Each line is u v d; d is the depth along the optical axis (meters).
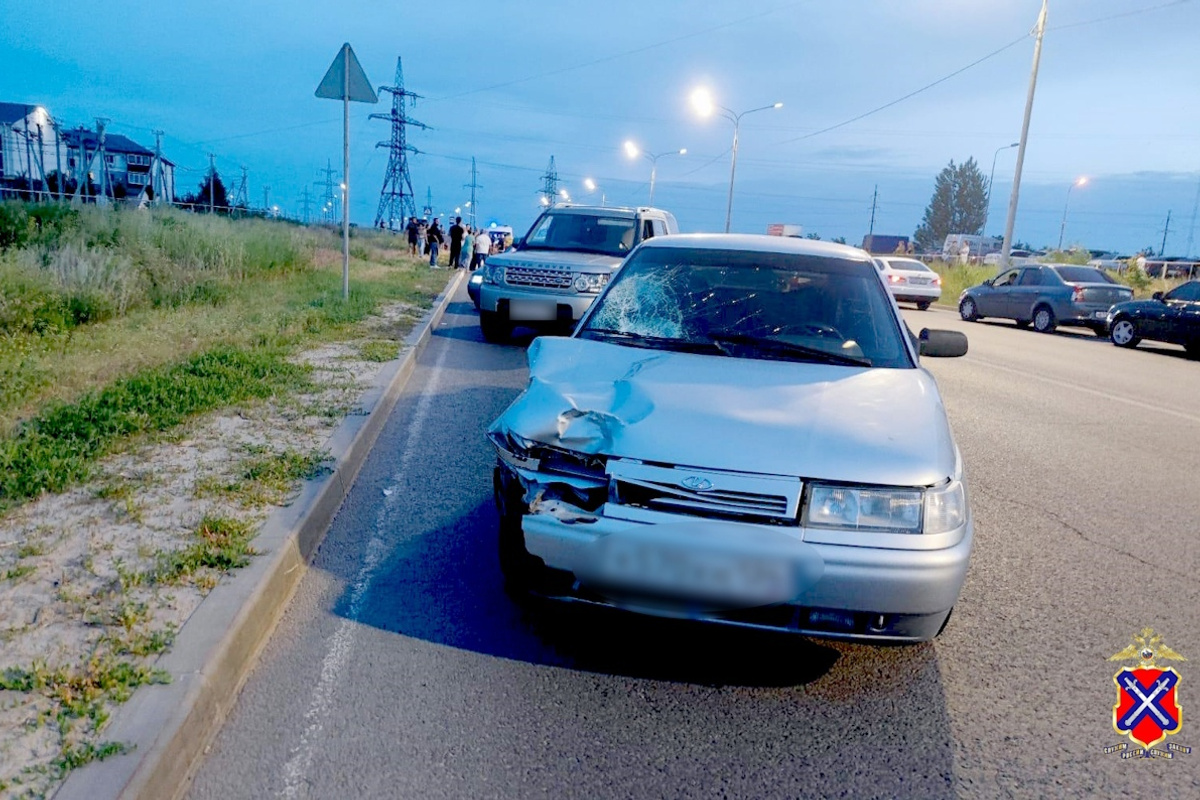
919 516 2.81
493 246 27.11
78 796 2.11
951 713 2.99
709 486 2.81
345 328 10.45
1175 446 7.29
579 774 2.55
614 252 11.40
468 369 9.26
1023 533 4.92
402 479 5.25
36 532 3.68
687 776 2.57
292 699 2.86
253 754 2.56
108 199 27.72
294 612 3.48
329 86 11.96
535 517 2.97
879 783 2.58
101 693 2.53
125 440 5.02
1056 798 2.55
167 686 2.58
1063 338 18.30
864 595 2.76
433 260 28.53
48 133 52.50
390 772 2.51
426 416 6.91
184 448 5.01
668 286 4.44
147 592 3.18
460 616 3.51
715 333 4.07
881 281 4.46
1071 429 7.89
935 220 99.38
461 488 5.11
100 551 3.52
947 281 32.06
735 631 3.51
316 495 4.35
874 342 4.03
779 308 4.23
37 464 4.29
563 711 2.88
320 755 2.57
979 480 6.05
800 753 2.71
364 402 6.54
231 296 12.28
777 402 3.25
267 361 7.48
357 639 3.28
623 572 2.86
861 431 3.03
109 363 6.95
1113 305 18.52
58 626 2.91
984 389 10.12
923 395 3.47
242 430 5.51
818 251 4.70
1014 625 3.70
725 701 3.00
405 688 2.96
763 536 2.77
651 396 3.27
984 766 2.69
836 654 3.38
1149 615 3.85
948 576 2.79
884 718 2.94
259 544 3.67
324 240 28.86
